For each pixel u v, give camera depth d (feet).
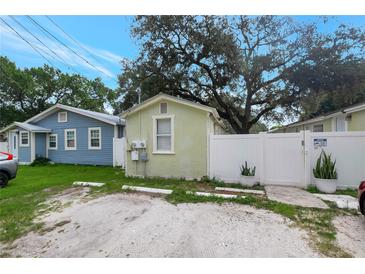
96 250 10.39
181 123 26.94
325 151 20.90
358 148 20.12
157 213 14.69
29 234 12.25
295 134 21.85
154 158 28.22
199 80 50.34
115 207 16.08
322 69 40.16
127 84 48.52
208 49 42.04
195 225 12.60
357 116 31.99
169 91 48.98
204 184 23.58
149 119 28.43
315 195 18.19
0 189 22.21
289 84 46.06
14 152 51.31
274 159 22.58
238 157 24.14
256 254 9.56
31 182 26.00
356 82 40.09
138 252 10.06
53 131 50.57
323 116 40.65
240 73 45.52
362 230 11.71
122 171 35.76
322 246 10.07
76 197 19.10
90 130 47.26
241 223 12.73
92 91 105.19
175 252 9.93
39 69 92.79
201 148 26.02
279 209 14.67
